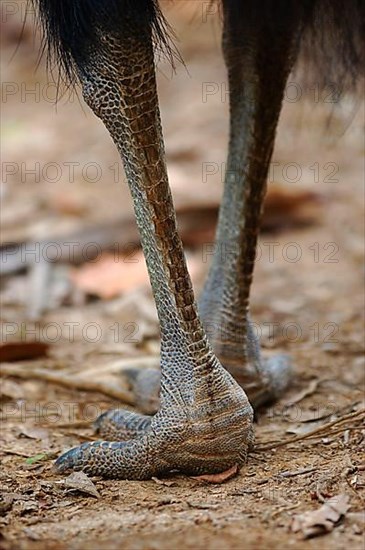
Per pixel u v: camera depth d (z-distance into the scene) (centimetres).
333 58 659
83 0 480
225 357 606
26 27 1622
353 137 1227
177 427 502
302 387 670
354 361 724
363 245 1004
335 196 1116
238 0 579
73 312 884
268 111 586
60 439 606
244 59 586
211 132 1316
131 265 959
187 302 500
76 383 691
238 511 471
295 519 457
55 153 1302
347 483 500
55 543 445
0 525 467
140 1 480
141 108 487
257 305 878
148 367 691
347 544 437
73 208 1097
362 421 584
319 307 867
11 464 559
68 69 503
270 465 535
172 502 486
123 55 482
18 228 1062
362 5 615
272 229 1050
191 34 1570
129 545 440
